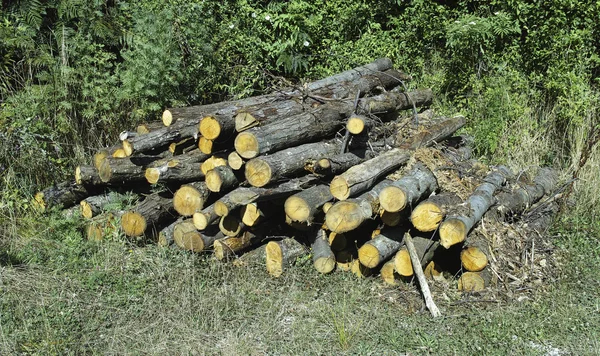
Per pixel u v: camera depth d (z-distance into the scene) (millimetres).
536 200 7145
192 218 5875
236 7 9078
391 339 4832
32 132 6805
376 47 9352
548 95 8930
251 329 4953
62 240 6059
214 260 5785
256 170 5340
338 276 5719
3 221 6254
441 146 6621
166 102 7559
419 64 9430
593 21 9281
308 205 5387
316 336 4859
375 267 5777
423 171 5820
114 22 8211
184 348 4641
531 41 9289
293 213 5414
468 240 5578
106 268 5543
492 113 8508
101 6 8547
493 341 4832
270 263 5758
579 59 8938
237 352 4621
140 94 7320
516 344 4828
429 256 5605
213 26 8508
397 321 5098
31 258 5684
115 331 4789
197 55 8102
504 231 6020
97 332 4805
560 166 8414
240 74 8688
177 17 8008
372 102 6578
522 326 5043
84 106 7391
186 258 5668
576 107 8281
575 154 8156
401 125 6707
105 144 7586
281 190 5461
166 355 4590
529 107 8758
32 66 7547
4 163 6707
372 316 5148
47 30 8102
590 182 7668
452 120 7160
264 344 4766
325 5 9734
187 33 8000
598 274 6016
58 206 6410
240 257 5941
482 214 5777
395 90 7906
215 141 5770
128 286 5328
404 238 5566
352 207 5285
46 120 7117
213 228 5859
